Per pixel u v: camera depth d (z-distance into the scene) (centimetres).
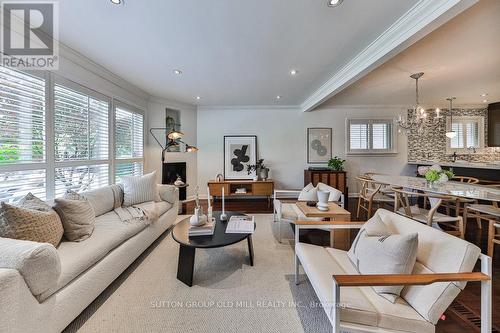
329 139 560
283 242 289
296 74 333
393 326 113
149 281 201
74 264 150
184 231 220
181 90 415
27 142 220
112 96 347
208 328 148
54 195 250
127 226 224
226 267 226
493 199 214
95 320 154
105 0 173
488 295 112
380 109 562
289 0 173
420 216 267
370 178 389
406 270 126
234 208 464
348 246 247
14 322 107
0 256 114
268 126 553
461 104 558
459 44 244
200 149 545
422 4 176
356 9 184
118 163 366
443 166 468
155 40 234
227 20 199
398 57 278
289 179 560
